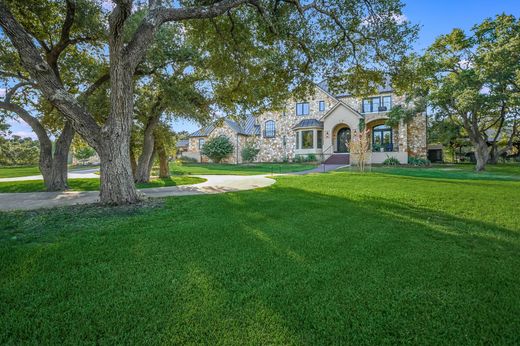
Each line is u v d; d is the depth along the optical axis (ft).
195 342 5.91
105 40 31.58
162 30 31.83
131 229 14.44
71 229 14.51
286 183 36.45
